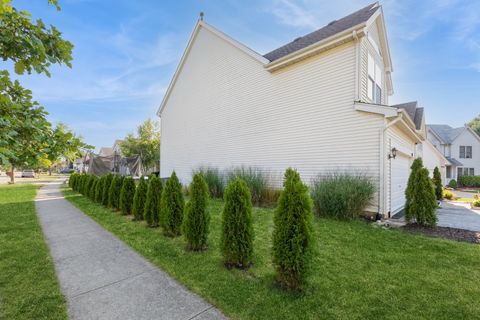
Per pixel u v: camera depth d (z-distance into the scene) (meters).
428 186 5.50
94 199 9.43
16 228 5.42
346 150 6.96
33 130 1.77
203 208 3.98
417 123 10.54
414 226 5.50
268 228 5.26
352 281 2.92
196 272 3.17
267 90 9.12
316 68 7.73
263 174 8.90
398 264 3.42
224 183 10.22
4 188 15.51
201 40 12.15
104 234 5.00
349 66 6.99
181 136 13.57
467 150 26.80
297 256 2.63
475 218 6.75
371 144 6.48
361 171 6.63
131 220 6.21
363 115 6.66
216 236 4.64
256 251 3.90
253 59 9.60
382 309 2.38
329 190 6.23
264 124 9.18
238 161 10.11
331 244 4.22
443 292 2.69
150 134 27.66
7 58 1.87
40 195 11.72
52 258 3.71
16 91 1.88
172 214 4.75
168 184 4.86
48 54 1.91
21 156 1.75
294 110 8.26
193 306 2.48
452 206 9.40
